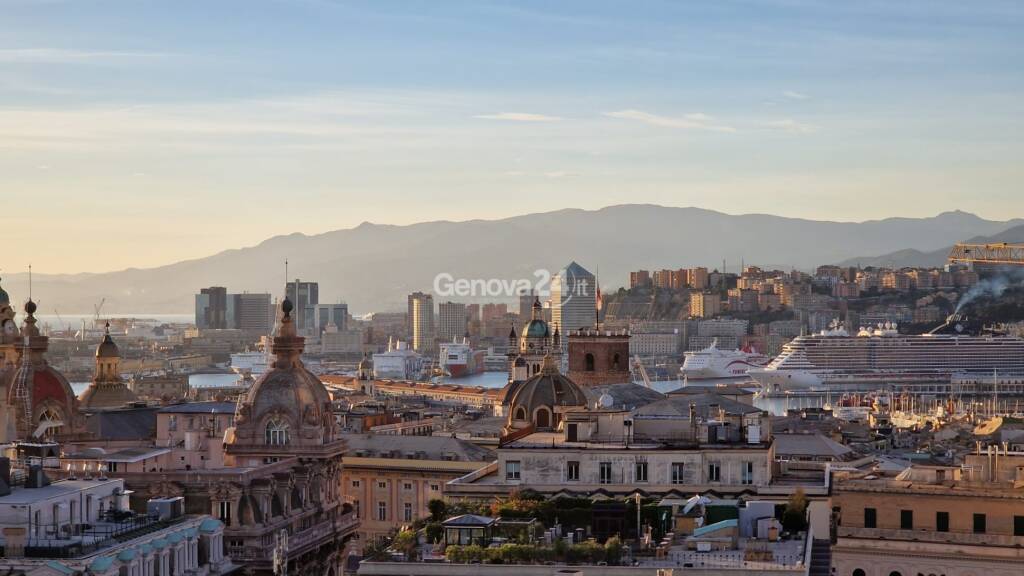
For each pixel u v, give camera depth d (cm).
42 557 18038
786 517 17925
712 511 17962
